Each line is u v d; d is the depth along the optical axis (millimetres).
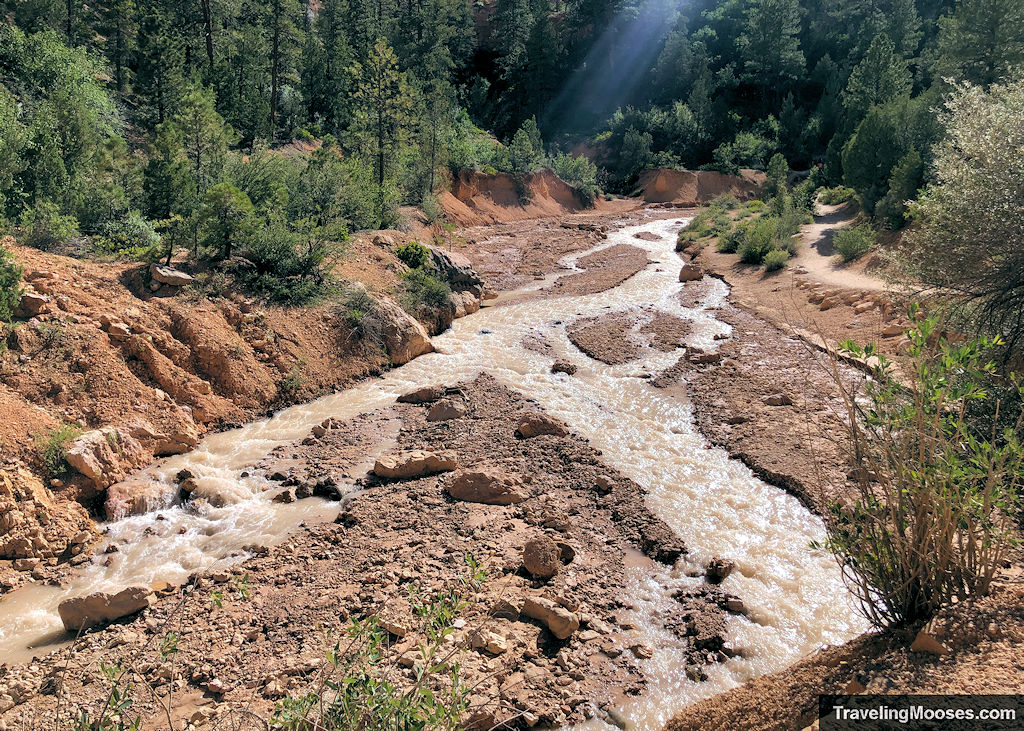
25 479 14336
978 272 14930
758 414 19484
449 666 9406
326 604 11445
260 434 18875
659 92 93500
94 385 17484
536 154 71250
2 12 41625
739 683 9914
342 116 58031
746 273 36219
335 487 15719
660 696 9703
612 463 16984
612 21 96875
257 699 9234
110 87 45031
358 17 70562
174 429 17797
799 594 12008
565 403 20844
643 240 49969
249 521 14609
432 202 44906
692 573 12711
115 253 22672
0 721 8961
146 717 9047
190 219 23000
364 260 29500
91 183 25094
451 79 87688
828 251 36719
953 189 15727
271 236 24688
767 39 87375
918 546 8055
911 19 77375
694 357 24250
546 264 42344
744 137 80562
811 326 26719
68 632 11211
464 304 30953
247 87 49062
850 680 7691
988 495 7621
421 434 18750
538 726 9062
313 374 22016
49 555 13445
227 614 11305
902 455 8078
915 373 8633
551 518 14055
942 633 7504
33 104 29828
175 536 14117
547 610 10898
